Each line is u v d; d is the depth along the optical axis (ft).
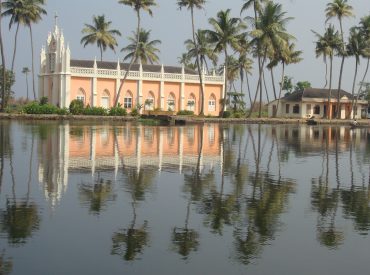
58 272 22.54
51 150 68.74
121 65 228.63
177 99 233.35
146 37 255.50
